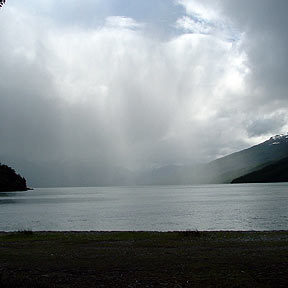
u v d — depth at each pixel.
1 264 20.19
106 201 157.62
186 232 36.38
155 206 111.94
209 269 17.88
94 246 27.91
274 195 156.88
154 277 16.44
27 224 65.25
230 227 54.44
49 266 19.45
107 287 14.91
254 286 14.62
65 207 117.69
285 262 19.30
